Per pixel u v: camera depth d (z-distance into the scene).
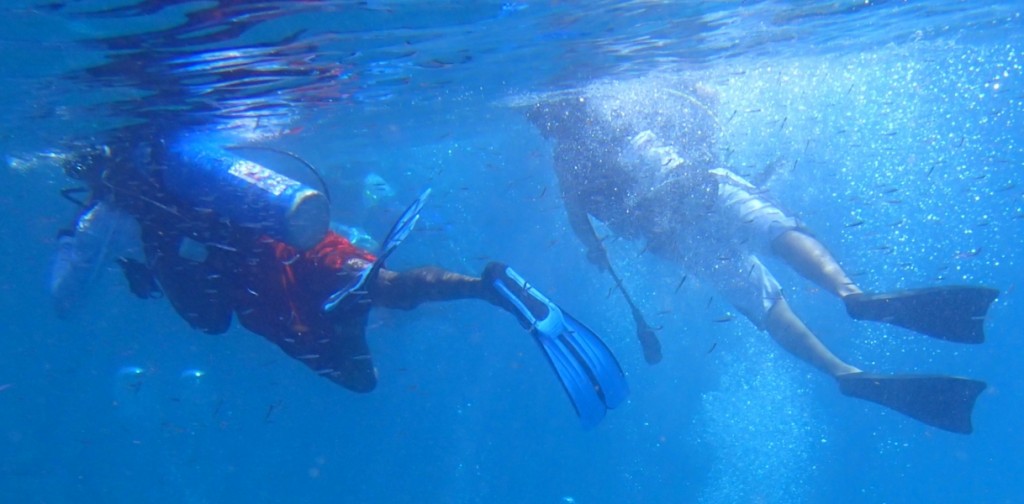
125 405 27.58
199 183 4.34
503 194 25.08
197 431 26.58
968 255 9.30
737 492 20.28
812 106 16.22
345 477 23.66
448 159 24.75
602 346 4.46
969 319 5.22
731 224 6.70
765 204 6.60
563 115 7.58
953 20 12.93
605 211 7.34
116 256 4.98
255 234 4.34
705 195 6.82
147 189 4.52
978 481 20.27
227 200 4.25
